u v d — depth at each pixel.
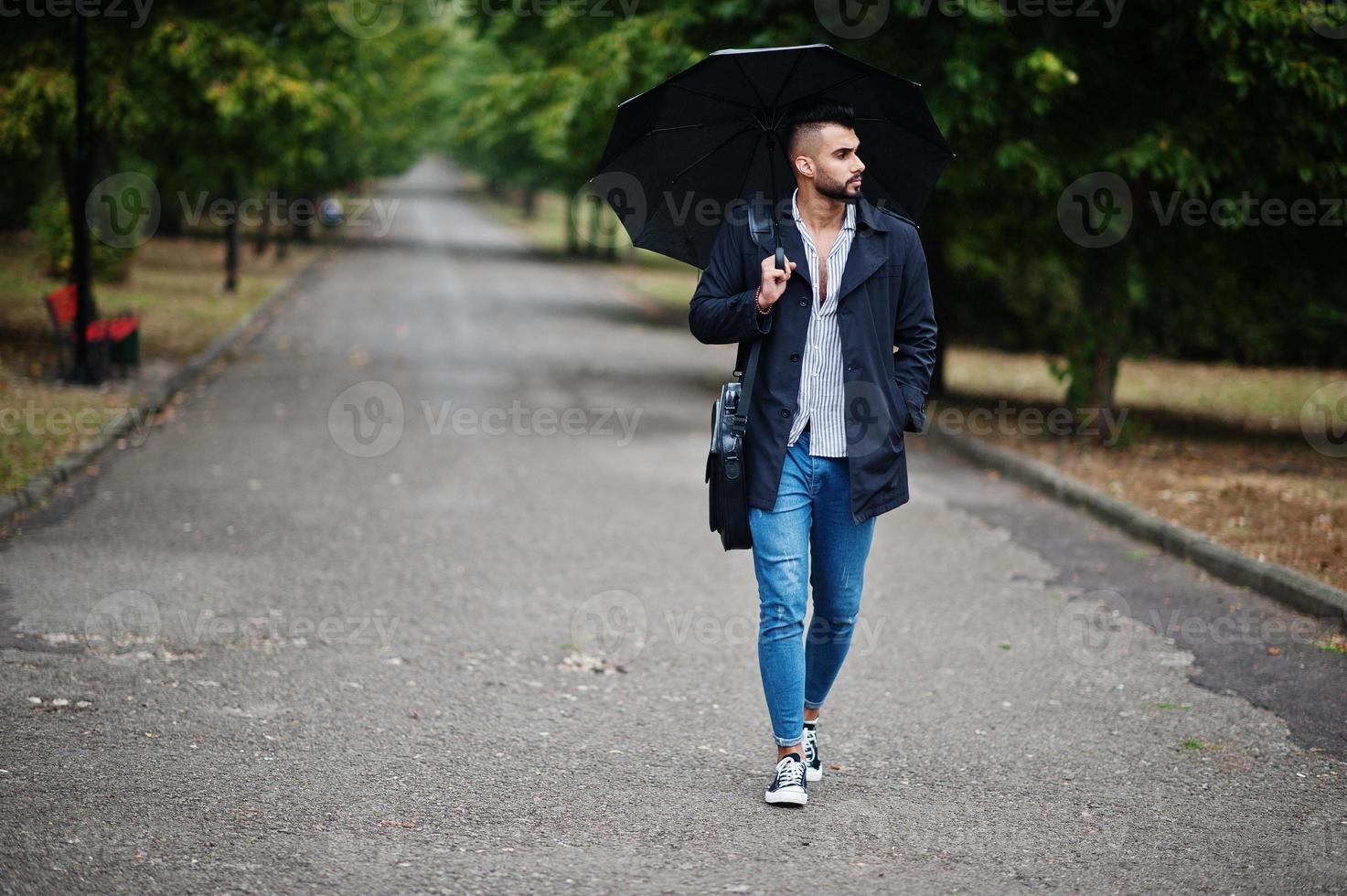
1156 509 20.56
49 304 29.69
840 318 9.29
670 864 8.38
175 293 55.62
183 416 28.28
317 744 10.55
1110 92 26.97
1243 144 25.83
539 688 12.34
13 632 13.16
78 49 29.97
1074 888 8.17
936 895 8.01
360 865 8.21
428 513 20.02
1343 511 20.41
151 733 10.59
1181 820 9.39
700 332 9.53
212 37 32.88
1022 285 49.41
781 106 9.66
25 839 8.38
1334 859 8.71
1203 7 23.75
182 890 7.74
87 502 19.61
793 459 9.40
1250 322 45.59
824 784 10.06
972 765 10.55
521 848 8.57
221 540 17.69
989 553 18.53
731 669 13.15
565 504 21.05
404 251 98.00
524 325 53.72
